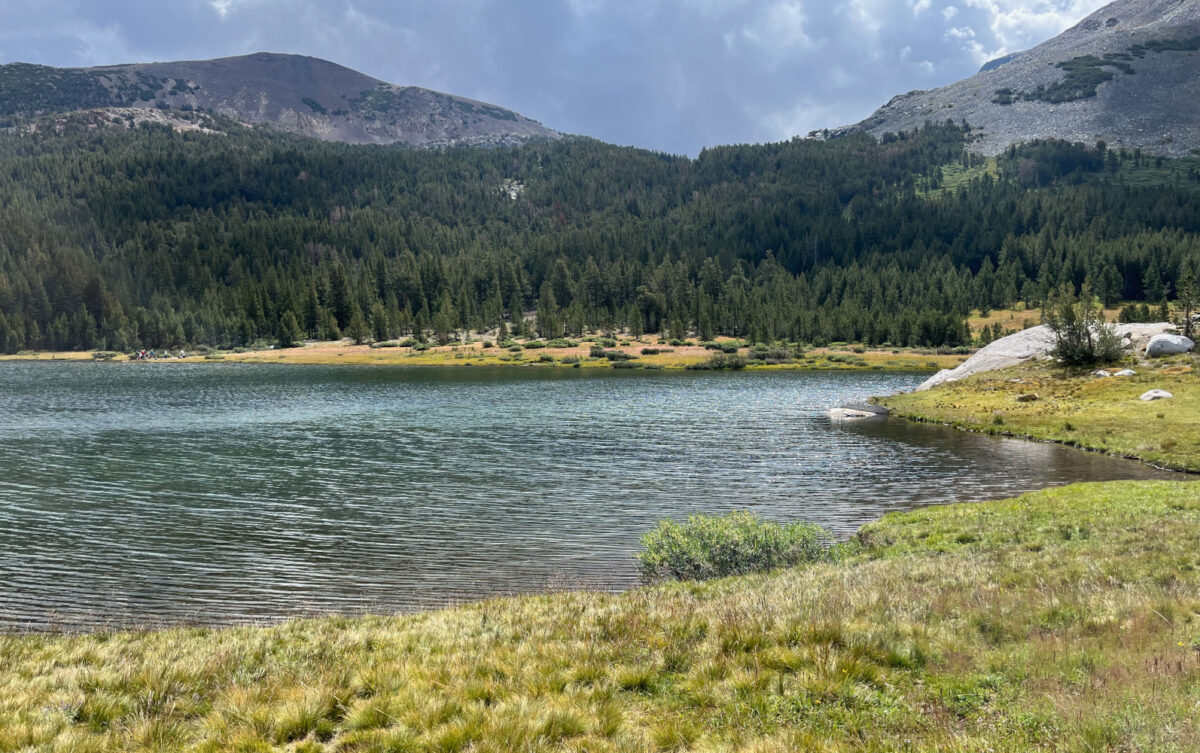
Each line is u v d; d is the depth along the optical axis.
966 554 18.47
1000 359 79.56
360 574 22.59
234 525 29.16
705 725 7.66
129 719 8.45
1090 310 72.31
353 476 39.88
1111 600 11.16
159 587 21.38
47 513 31.36
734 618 11.00
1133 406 51.22
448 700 8.42
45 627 17.98
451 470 41.56
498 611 14.48
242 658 11.21
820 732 7.10
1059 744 6.38
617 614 12.58
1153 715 6.72
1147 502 23.31
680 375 130.62
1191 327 72.31
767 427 59.72
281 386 107.56
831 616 10.73
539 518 30.11
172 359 184.00
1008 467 39.41
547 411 73.31
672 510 31.41
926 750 6.50
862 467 40.94
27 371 144.25
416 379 122.50
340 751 7.61
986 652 9.05
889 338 187.00
